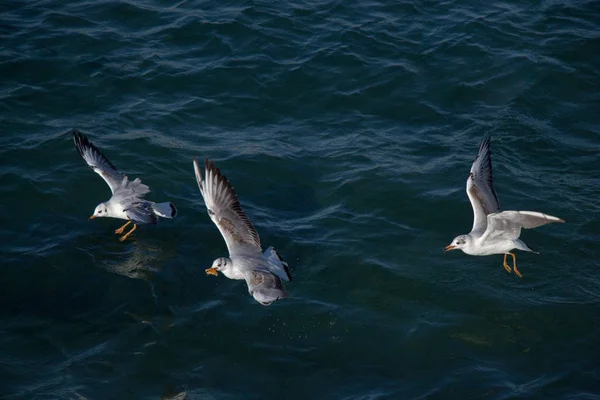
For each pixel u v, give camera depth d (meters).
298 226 18.73
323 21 26.17
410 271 17.34
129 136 21.34
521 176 20.16
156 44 25.02
